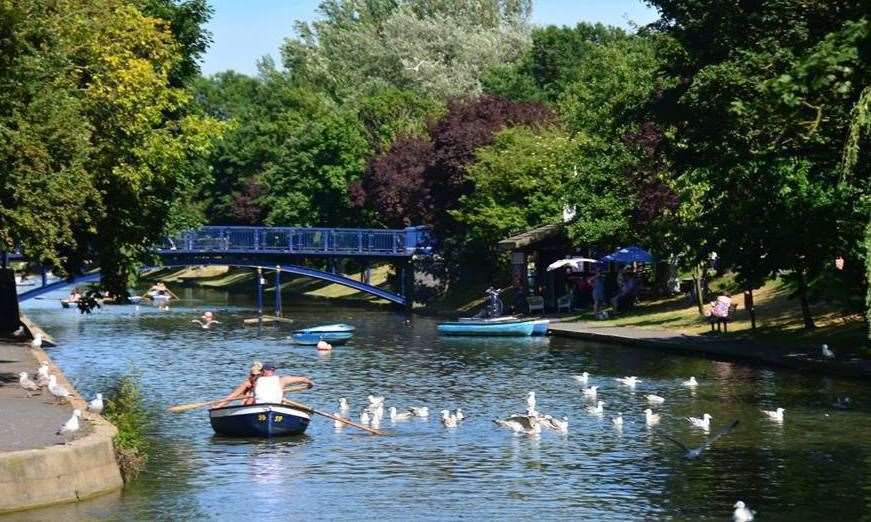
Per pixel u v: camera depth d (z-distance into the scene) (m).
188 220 67.88
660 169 69.56
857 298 48.34
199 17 66.50
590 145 78.31
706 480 27.58
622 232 78.12
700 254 53.50
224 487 27.06
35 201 32.66
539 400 41.56
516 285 86.69
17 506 23.00
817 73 26.59
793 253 49.53
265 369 35.84
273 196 133.50
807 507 24.78
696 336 59.50
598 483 27.47
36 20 34.69
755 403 38.88
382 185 116.19
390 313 99.62
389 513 24.67
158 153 49.69
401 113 135.50
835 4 36.88
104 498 24.88
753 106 33.06
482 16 149.50
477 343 67.38
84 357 59.31
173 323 86.31
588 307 85.00
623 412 38.22
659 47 49.25
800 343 52.88
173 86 65.31
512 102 105.75
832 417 35.84
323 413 35.12
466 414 38.72
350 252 103.69
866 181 37.53
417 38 145.12
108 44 44.91
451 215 102.50
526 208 91.50
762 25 40.06
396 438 34.09
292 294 132.00
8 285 60.28
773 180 48.12
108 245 49.69
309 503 25.53
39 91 34.22
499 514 24.55
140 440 32.62
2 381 35.78
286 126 143.75
